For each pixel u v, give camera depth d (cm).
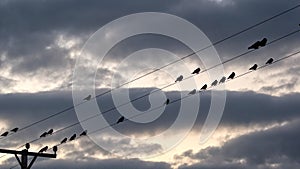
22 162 4381
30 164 4409
